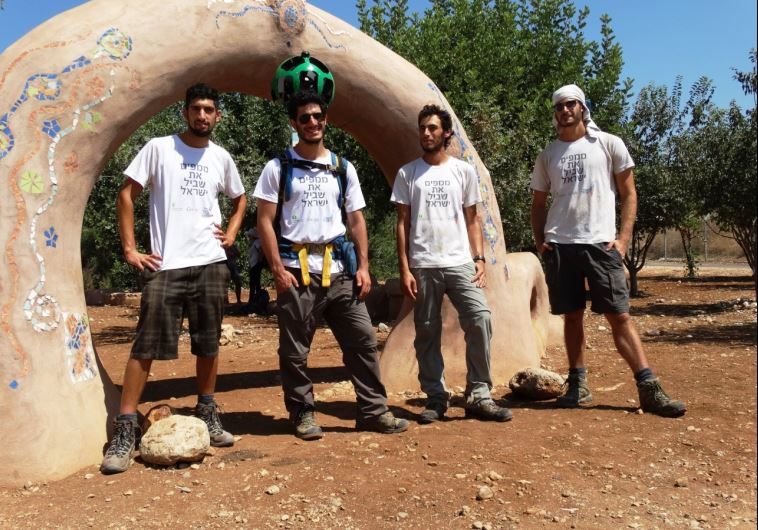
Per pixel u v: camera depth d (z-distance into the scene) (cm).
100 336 1076
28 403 409
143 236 1630
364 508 350
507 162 1144
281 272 457
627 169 524
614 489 371
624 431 466
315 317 466
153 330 434
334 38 575
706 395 549
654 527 328
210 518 343
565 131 533
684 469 399
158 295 434
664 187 1476
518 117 1202
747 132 1137
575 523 333
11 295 418
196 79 511
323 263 461
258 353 855
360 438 461
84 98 454
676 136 1519
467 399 506
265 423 514
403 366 610
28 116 435
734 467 402
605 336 895
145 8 490
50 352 427
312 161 463
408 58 1204
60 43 454
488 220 634
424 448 432
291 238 461
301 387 468
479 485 373
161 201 441
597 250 517
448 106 631
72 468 414
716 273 2252
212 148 459
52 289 435
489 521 335
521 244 1177
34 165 433
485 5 1364
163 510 353
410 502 355
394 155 620
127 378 433
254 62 539
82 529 336
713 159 1266
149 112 489
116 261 1903
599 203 522
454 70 1241
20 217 426
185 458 412
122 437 423
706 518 338
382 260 2155
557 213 533
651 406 504
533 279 731
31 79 440
